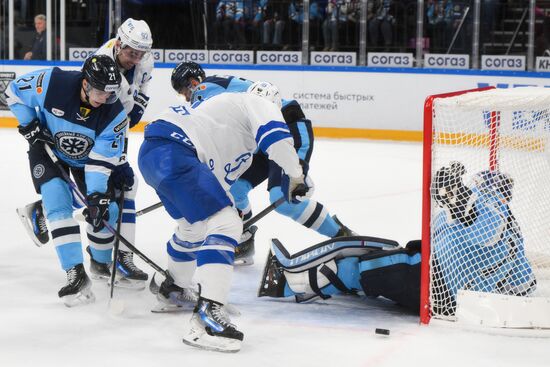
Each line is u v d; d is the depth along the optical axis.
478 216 8.81
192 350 8.01
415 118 27.64
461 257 8.93
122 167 10.14
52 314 9.16
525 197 10.20
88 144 9.79
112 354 7.85
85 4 29.44
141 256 9.29
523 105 8.71
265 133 8.18
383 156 24.34
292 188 8.52
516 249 8.98
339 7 28.62
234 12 29.31
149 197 17.52
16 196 17.31
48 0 29.42
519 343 8.36
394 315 9.30
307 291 9.62
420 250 9.26
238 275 11.20
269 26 29.23
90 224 9.63
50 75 9.64
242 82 10.80
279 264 9.76
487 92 9.06
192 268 9.12
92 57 9.20
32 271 11.15
